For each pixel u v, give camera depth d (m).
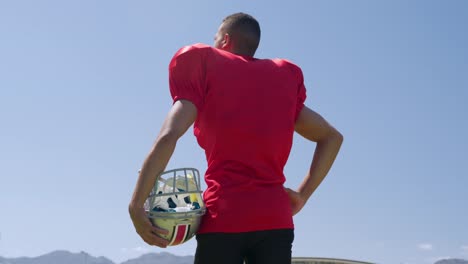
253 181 2.89
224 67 3.00
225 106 2.93
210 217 2.86
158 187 2.86
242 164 2.91
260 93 3.01
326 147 3.45
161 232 2.80
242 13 3.34
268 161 2.97
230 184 2.88
